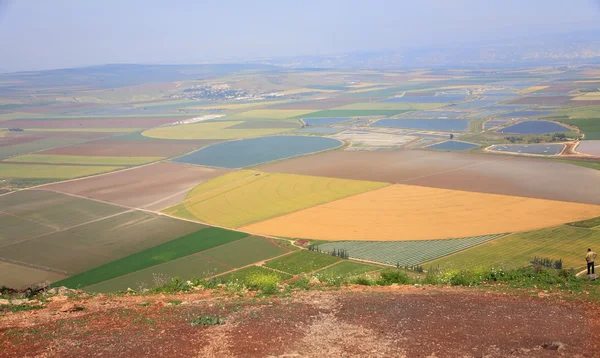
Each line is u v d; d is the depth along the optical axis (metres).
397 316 21.47
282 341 18.95
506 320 20.97
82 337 19.44
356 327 20.25
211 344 18.69
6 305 23.41
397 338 19.19
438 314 21.67
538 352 17.97
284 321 20.92
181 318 21.34
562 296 24.55
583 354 17.80
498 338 19.16
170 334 19.62
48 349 18.39
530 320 20.97
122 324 20.72
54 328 20.34
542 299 23.98
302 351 18.12
